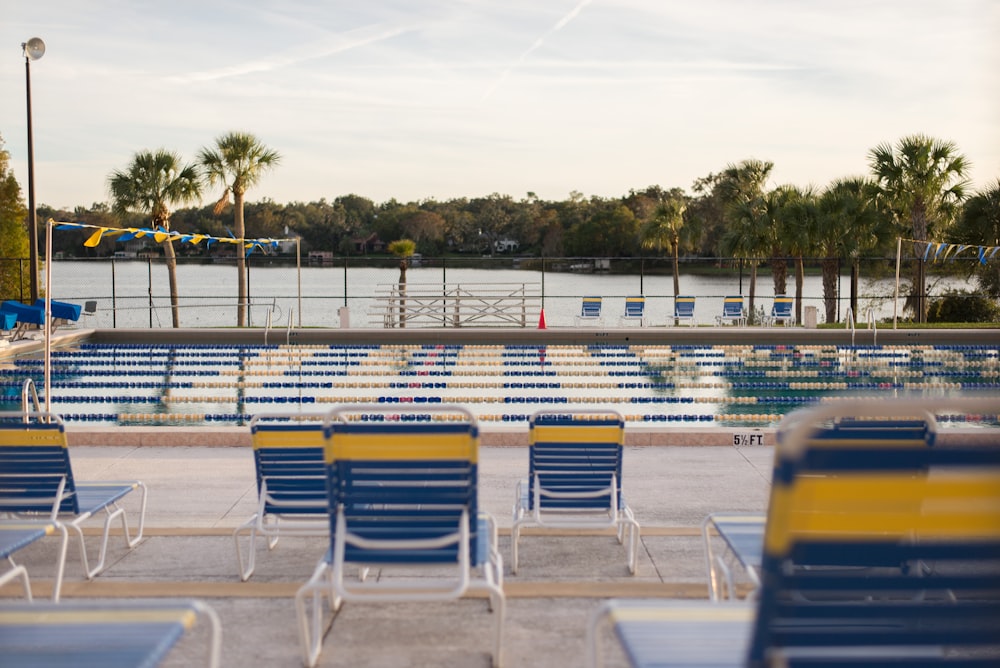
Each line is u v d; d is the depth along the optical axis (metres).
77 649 2.46
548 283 44.03
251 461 7.76
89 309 20.41
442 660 3.76
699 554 5.25
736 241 28.20
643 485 6.98
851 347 18.89
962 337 19.33
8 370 16.16
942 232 26.20
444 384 15.06
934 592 3.52
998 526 2.28
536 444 4.95
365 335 19.55
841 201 24.97
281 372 16.14
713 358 17.75
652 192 72.44
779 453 2.33
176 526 5.84
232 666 3.71
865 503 2.27
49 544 5.40
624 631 2.67
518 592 4.53
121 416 12.23
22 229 33.97
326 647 3.89
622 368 16.66
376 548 3.55
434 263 65.44
